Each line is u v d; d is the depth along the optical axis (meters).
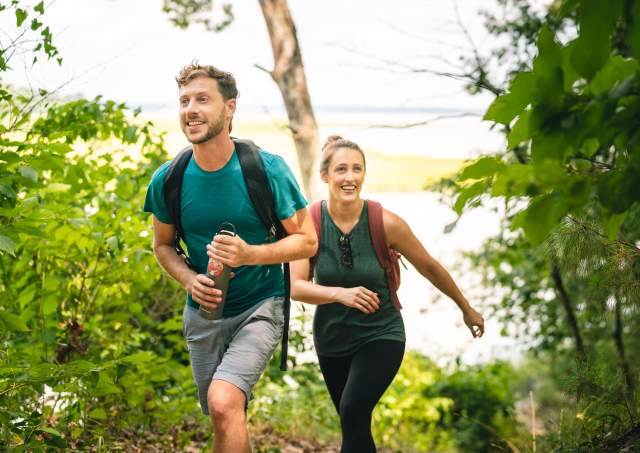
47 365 3.25
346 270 4.05
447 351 11.19
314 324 4.20
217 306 3.38
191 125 3.33
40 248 4.27
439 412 9.29
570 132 1.70
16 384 3.34
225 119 3.39
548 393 8.73
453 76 6.16
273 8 8.11
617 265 3.71
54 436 3.43
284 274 3.66
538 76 1.72
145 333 5.24
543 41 1.73
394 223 4.07
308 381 7.74
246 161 3.43
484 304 10.01
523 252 9.43
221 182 3.42
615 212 1.72
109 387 3.56
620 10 1.61
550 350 9.38
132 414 4.79
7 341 4.25
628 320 4.13
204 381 3.70
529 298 9.45
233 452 3.26
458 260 10.47
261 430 6.66
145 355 3.52
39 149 3.90
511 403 9.27
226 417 3.28
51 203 4.33
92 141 5.38
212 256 3.28
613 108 1.68
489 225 10.62
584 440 4.11
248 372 3.42
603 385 4.16
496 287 10.08
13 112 4.07
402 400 8.72
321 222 4.11
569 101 1.73
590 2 1.61
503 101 1.77
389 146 53.62
